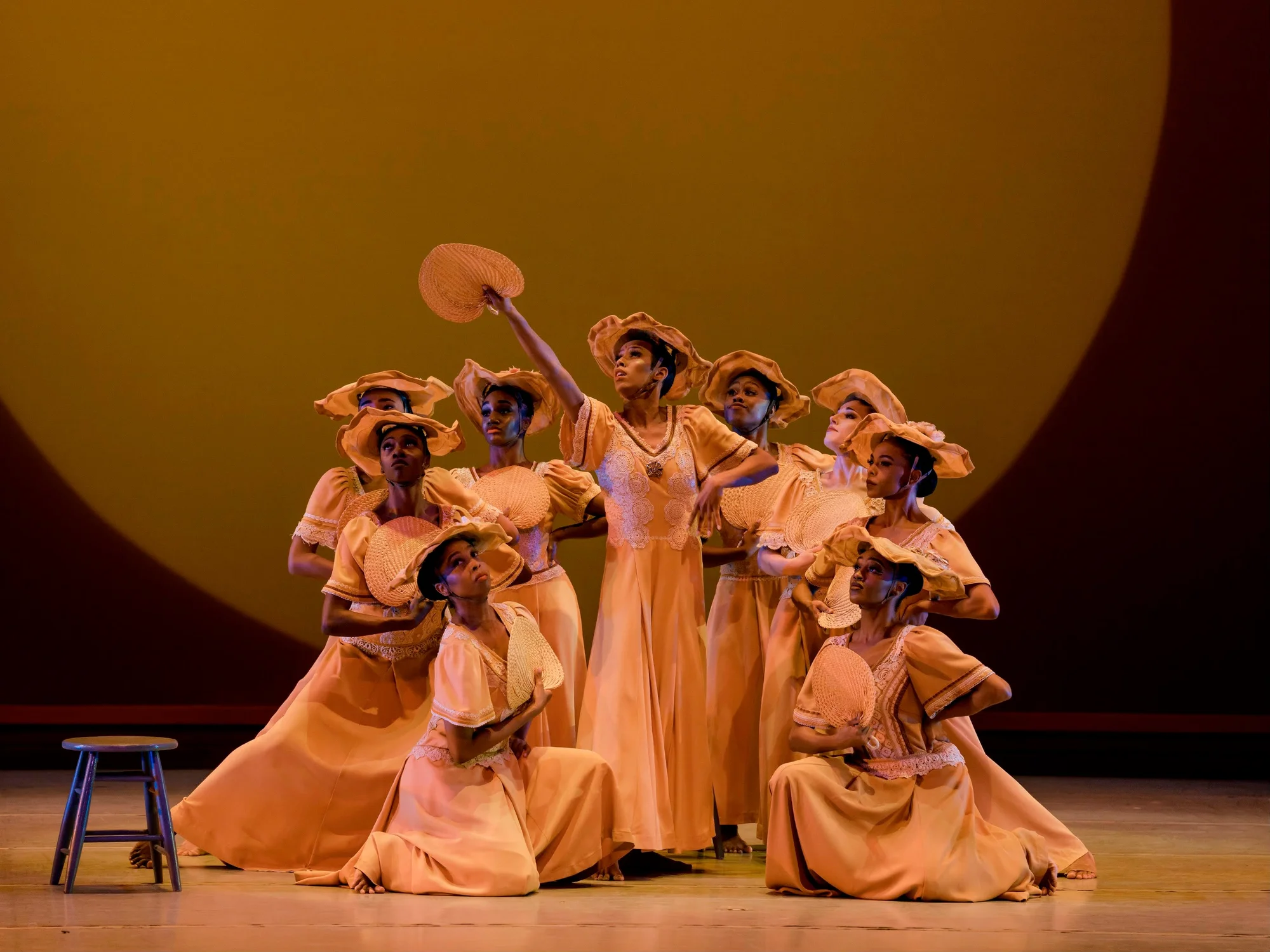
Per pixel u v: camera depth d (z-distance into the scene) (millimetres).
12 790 12562
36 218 15750
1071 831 11055
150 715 15555
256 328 16062
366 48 16141
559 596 9797
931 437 8852
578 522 10086
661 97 16359
